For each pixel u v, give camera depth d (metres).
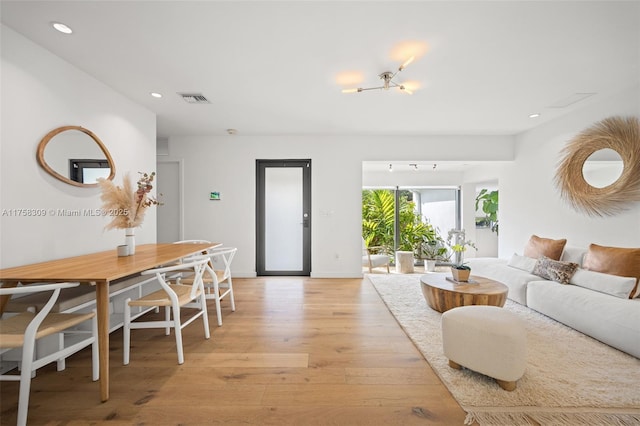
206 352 2.22
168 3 1.73
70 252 2.45
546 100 3.20
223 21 1.90
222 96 3.16
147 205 2.60
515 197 4.63
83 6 1.75
